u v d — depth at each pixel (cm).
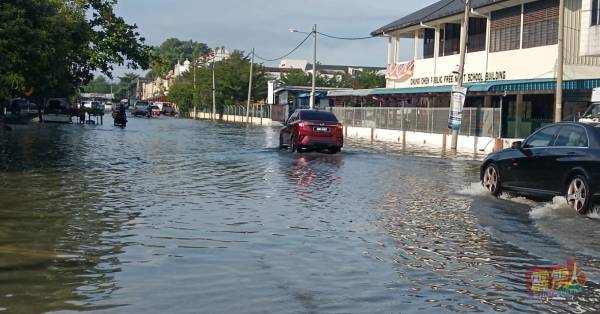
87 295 595
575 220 1040
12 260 720
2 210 1041
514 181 1284
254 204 1157
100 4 4491
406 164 2102
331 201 1217
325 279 667
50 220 960
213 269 696
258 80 9181
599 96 2486
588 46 2664
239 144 2927
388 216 1061
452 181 1611
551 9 3391
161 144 2808
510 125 3509
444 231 940
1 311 543
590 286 661
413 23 4656
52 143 2673
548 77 3350
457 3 4322
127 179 1496
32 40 2233
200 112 10206
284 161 2056
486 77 3906
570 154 1137
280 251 788
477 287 650
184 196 1241
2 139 2827
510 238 895
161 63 4869
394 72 5156
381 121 4412
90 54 4359
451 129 3362
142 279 652
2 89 2209
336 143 2366
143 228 912
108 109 12125
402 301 597
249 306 571
